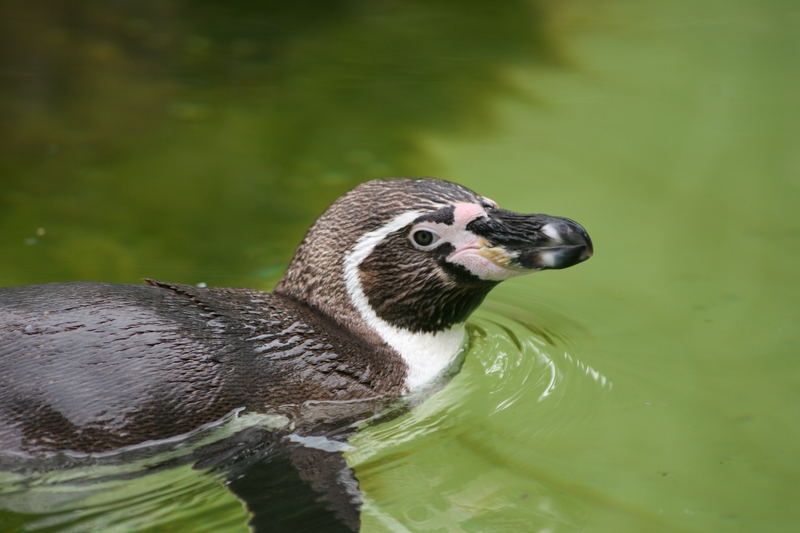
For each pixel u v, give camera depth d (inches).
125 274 422.3
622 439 317.4
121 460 269.0
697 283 434.3
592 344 384.2
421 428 320.8
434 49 720.3
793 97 650.2
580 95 652.1
